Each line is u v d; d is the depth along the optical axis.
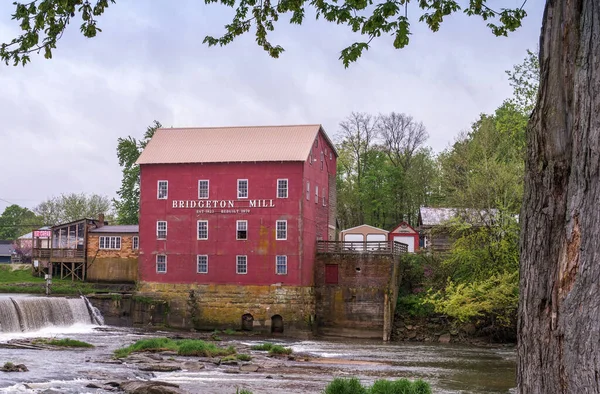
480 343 54.94
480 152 61.56
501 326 54.66
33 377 28.48
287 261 58.62
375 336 59.03
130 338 48.59
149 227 61.50
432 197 86.19
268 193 59.62
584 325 6.58
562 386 6.95
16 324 48.06
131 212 94.50
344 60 12.74
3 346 39.72
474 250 50.69
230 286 59.31
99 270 69.81
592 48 6.91
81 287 66.94
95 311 57.53
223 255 59.84
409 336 57.91
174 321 59.66
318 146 65.06
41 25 12.16
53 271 72.94
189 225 60.78
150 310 58.88
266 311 58.38
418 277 62.81
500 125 46.12
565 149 7.35
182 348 39.00
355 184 91.62
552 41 7.61
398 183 88.94
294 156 59.50
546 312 7.29
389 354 45.31
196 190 61.03
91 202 124.44
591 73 6.88
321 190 66.19
